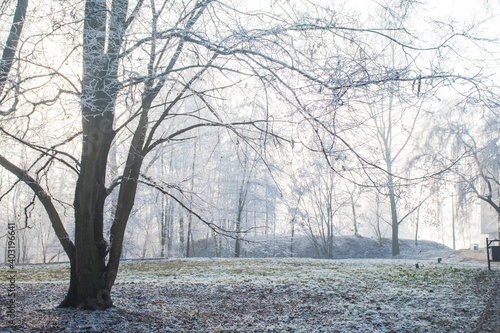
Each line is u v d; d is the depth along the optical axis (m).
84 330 6.06
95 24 7.32
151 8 7.65
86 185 7.33
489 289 9.99
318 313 8.20
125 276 14.45
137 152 7.98
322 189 23.67
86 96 6.79
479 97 6.29
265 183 27.17
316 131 5.97
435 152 26.98
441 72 6.00
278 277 13.63
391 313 7.94
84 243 7.29
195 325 7.15
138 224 25.03
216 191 27.45
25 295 8.72
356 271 15.43
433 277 13.03
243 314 8.14
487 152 25.22
